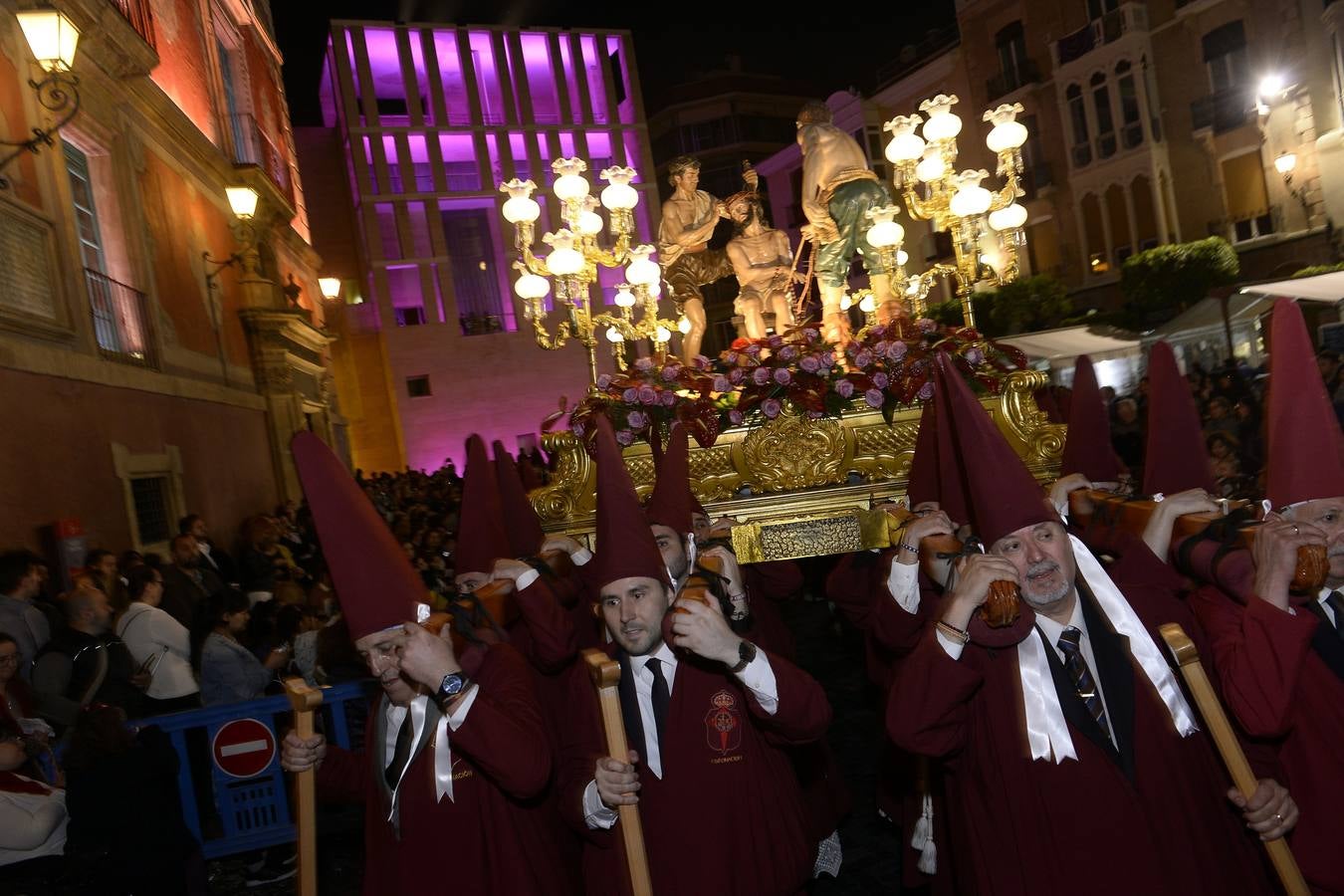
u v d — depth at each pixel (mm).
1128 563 2787
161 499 10930
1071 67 25422
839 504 5414
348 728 5445
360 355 34156
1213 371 14203
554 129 36500
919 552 2943
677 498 3682
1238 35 22391
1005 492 2355
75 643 4984
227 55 18812
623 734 2498
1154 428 3141
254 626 5996
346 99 34031
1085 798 2211
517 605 3506
